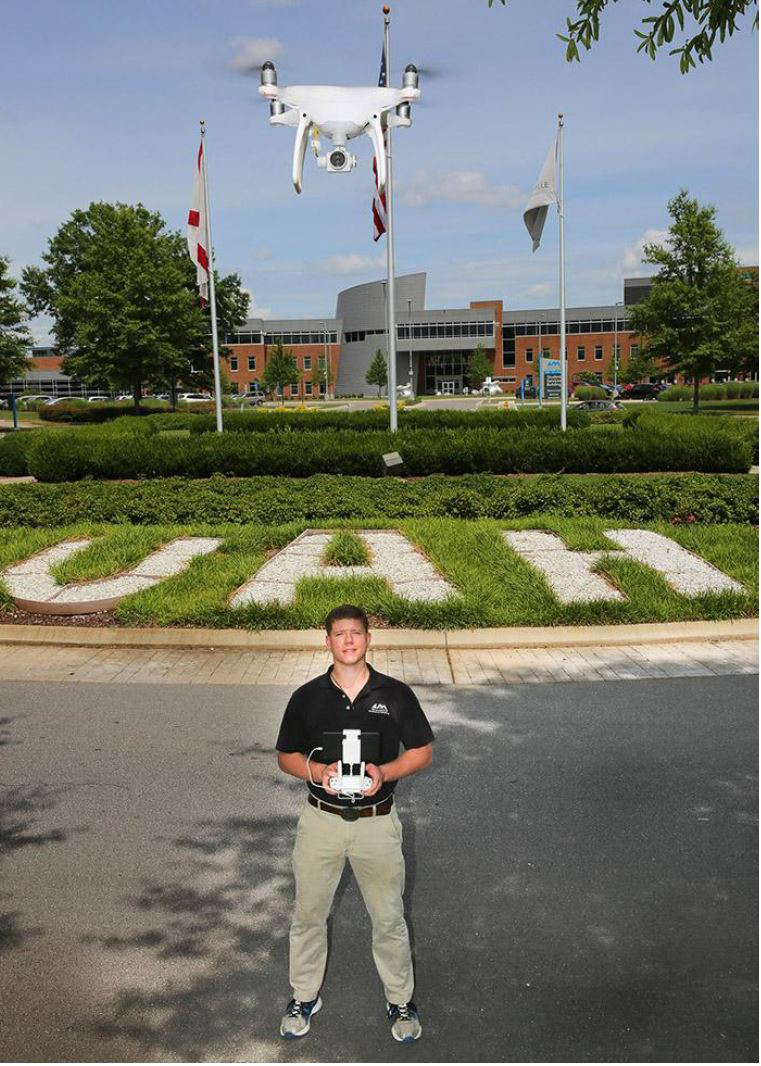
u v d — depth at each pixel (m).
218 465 21.02
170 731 6.78
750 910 4.48
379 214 22.92
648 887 4.68
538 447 21.03
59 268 69.06
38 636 9.12
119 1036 3.67
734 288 43.59
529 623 9.10
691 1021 3.73
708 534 12.58
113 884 4.74
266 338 121.94
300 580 10.35
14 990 3.93
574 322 115.31
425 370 119.94
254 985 3.97
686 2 7.28
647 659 8.36
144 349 50.91
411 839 5.15
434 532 12.82
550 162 26.12
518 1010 3.80
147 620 9.30
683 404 66.50
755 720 6.84
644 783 5.82
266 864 4.93
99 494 16.50
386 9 21.31
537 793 5.70
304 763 3.71
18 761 6.26
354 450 20.89
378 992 3.94
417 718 3.72
